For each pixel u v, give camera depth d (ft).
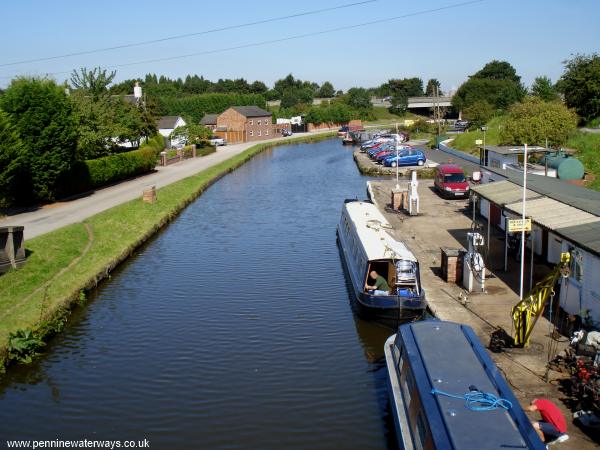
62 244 86.07
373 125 429.38
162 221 112.98
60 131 113.80
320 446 41.65
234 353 56.90
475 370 37.24
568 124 139.44
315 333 61.26
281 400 47.98
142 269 84.74
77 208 114.21
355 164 215.72
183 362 55.26
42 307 63.77
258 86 645.51
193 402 48.01
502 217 94.63
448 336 42.19
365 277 64.44
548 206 65.00
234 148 283.18
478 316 58.03
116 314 67.56
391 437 42.63
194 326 63.62
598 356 42.29
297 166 214.28
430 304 61.67
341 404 47.24
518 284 67.41
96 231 96.99
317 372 52.80
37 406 48.11
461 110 344.90
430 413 32.99
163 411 46.73
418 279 63.36
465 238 90.94
